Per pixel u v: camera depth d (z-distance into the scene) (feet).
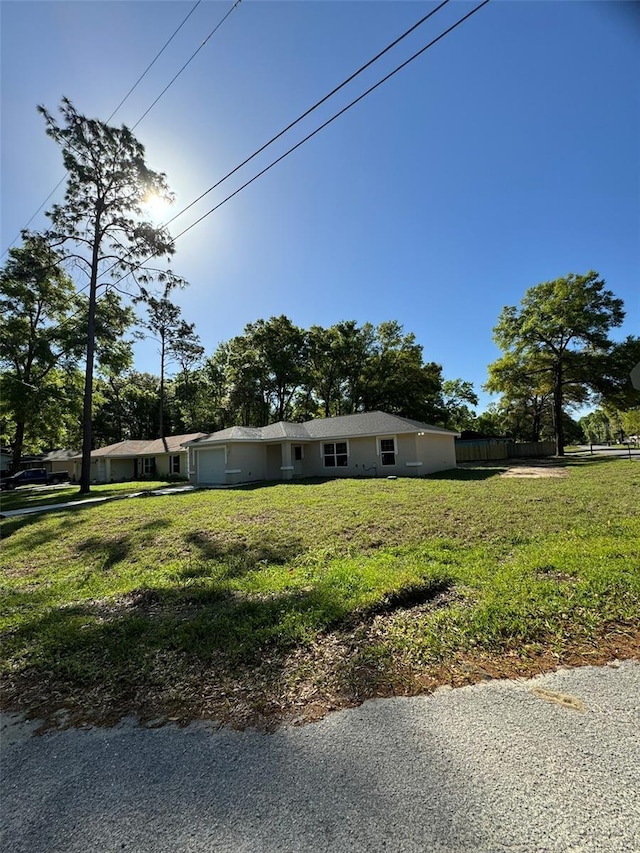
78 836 5.77
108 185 58.39
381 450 59.67
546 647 10.44
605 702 8.18
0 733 8.44
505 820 5.58
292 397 127.24
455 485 39.86
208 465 64.18
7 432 96.94
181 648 11.40
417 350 119.55
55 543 27.14
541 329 92.89
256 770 6.86
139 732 8.16
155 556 22.20
